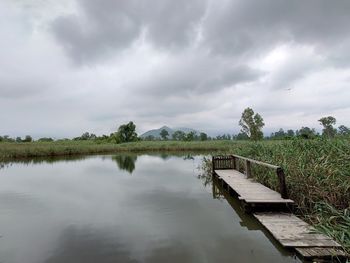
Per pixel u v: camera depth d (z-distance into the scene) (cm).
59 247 543
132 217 741
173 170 1709
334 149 766
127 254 505
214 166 1325
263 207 699
